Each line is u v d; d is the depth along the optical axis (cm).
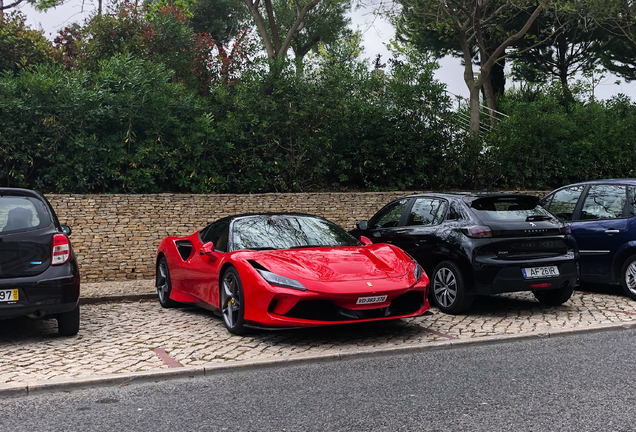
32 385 417
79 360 498
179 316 718
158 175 1120
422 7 1628
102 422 355
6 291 535
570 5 1577
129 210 1030
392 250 635
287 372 465
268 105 1223
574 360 483
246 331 588
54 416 367
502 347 539
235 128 1169
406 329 617
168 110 1112
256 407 380
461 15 1678
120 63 1129
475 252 667
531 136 1508
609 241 789
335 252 605
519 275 671
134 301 845
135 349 538
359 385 425
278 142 1227
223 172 1183
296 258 576
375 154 1330
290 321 532
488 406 373
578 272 712
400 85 1346
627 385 411
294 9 2277
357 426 341
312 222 700
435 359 499
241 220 683
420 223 765
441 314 701
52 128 1009
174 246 768
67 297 559
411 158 1355
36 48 1255
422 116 1369
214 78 1395
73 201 993
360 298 536
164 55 1330
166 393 414
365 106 1297
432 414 360
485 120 2036
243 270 572
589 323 624
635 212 771
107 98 1054
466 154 1431
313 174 1271
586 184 859
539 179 1517
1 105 977
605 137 1582
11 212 559
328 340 570
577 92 1816
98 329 639
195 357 505
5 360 500
